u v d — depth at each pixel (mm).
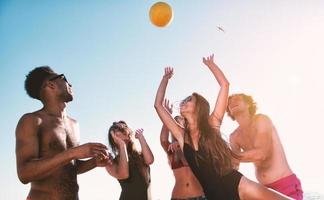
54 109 2730
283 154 3803
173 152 3898
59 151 2590
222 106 3523
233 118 4039
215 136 3270
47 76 2746
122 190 4227
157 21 3803
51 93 2729
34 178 2281
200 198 3670
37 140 2479
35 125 2498
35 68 2816
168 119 3520
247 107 3945
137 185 4188
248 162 3725
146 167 4324
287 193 3662
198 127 3311
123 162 4129
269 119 3854
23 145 2414
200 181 3221
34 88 2734
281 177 3707
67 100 2811
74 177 2676
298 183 3732
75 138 2801
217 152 3178
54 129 2609
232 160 3369
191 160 3250
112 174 4230
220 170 3107
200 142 3246
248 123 3936
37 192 2465
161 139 4402
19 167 2322
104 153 2303
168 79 3715
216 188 3098
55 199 2512
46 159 2271
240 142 4047
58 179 2547
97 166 2838
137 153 4332
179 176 3830
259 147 3703
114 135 4320
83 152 2268
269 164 3764
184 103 3371
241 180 3057
